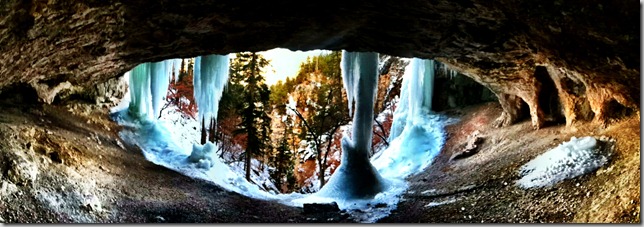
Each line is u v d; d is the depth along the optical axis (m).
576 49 6.42
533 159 10.18
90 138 11.49
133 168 10.84
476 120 16.00
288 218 9.95
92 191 7.82
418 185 12.18
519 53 8.03
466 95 17.67
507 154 11.65
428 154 15.34
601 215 6.16
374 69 12.74
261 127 22.55
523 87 12.42
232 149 26.50
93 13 6.07
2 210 5.77
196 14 6.67
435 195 10.62
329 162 26.83
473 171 11.55
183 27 7.11
